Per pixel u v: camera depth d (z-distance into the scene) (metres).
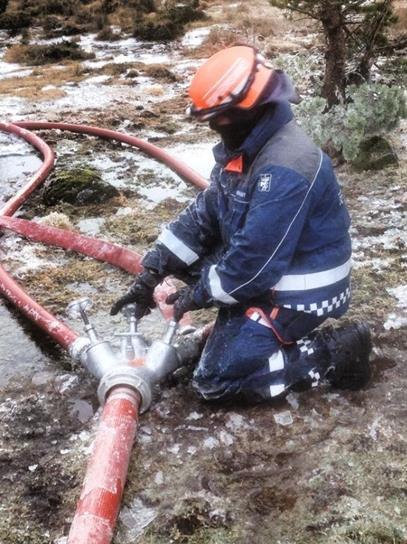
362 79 5.67
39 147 6.17
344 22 5.45
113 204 4.95
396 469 2.51
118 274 4.02
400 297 3.60
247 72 2.38
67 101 8.16
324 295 2.69
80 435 2.76
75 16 15.75
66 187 4.99
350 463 2.54
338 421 2.75
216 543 2.25
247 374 2.74
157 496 2.44
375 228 4.35
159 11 15.22
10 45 13.66
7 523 2.36
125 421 2.50
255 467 2.55
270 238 2.46
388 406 2.83
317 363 2.80
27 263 4.14
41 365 3.25
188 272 2.99
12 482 2.54
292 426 2.74
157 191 5.20
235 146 2.55
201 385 2.82
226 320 2.75
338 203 2.63
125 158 5.96
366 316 3.43
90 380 3.10
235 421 2.77
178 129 6.78
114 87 8.78
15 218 4.56
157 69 9.40
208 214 2.88
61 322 3.36
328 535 2.26
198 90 2.41
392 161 5.23
